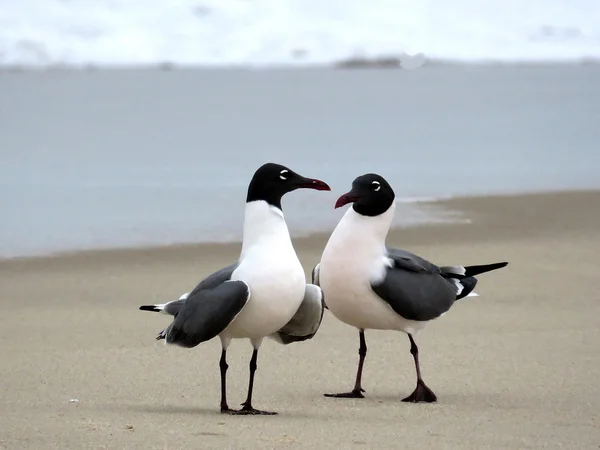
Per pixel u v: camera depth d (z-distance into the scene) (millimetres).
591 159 27781
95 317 13734
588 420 9344
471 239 18719
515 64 54469
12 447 8062
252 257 9492
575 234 19234
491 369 11367
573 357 11789
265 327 9477
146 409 9594
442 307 10719
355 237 10484
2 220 19750
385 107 38312
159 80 45906
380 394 10508
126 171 24984
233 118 34812
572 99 40875
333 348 12367
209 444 8219
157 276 16188
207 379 11000
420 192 23125
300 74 49531
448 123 34219
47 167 25328
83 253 17609
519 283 15578
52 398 10031
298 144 29359
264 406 9898
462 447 8297
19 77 45156
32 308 14195
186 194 22453
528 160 27438
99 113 35469
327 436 8586
